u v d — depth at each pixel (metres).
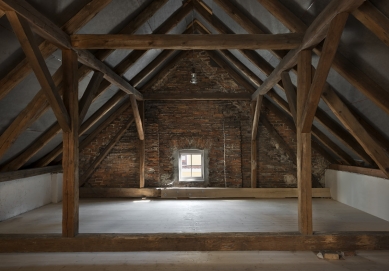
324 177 6.53
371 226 4.00
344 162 5.95
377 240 3.16
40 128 4.23
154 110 6.66
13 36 2.76
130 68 5.08
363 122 3.76
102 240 3.20
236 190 6.37
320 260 2.92
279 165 6.63
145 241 3.21
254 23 4.01
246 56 4.82
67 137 3.27
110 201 6.00
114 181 6.64
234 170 6.64
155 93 6.53
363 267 2.76
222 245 3.20
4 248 3.17
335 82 3.53
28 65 3.04
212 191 6.34
